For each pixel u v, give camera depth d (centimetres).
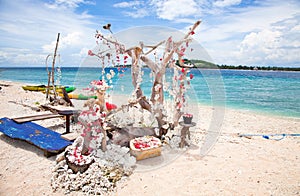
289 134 513
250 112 844
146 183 277
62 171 287
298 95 1320
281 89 1642
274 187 273
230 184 278
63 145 356
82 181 265
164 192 258
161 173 303
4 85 1520
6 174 292
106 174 282
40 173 296
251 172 312
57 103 686
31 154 359
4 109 682
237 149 405
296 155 380
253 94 1372
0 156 345
